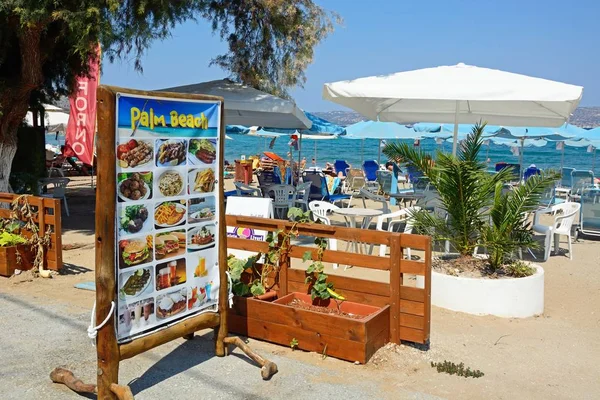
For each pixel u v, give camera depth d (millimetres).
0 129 10273
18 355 4723
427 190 10500
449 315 6012
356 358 4555
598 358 4961
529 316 6141
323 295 5230
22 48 9875
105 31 8461
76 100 13953
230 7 12297
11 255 7305
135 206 3809
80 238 10172
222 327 4633
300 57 12219
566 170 18844
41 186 13633
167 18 9266
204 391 4066
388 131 16609
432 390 4152
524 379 4438
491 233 6473
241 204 7742
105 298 3635
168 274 4117
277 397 3986
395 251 4828
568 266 8812
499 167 17609
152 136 3896
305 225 5352
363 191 11094
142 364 4531
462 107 10297
